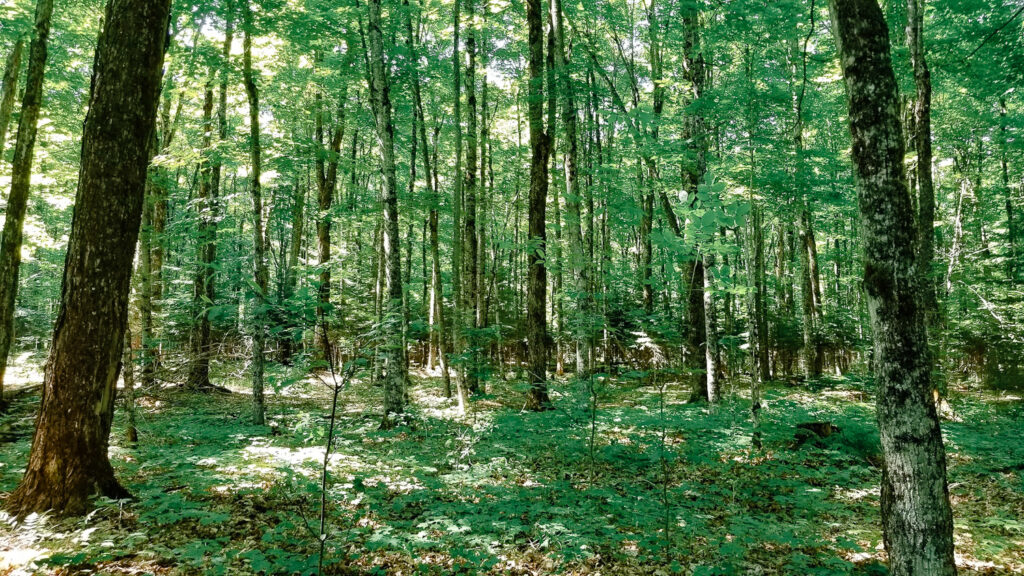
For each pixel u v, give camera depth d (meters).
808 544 4.82
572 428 8.90
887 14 12.20
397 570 4.31
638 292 18.31
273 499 5.66
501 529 5.04
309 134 17.92
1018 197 19.69
